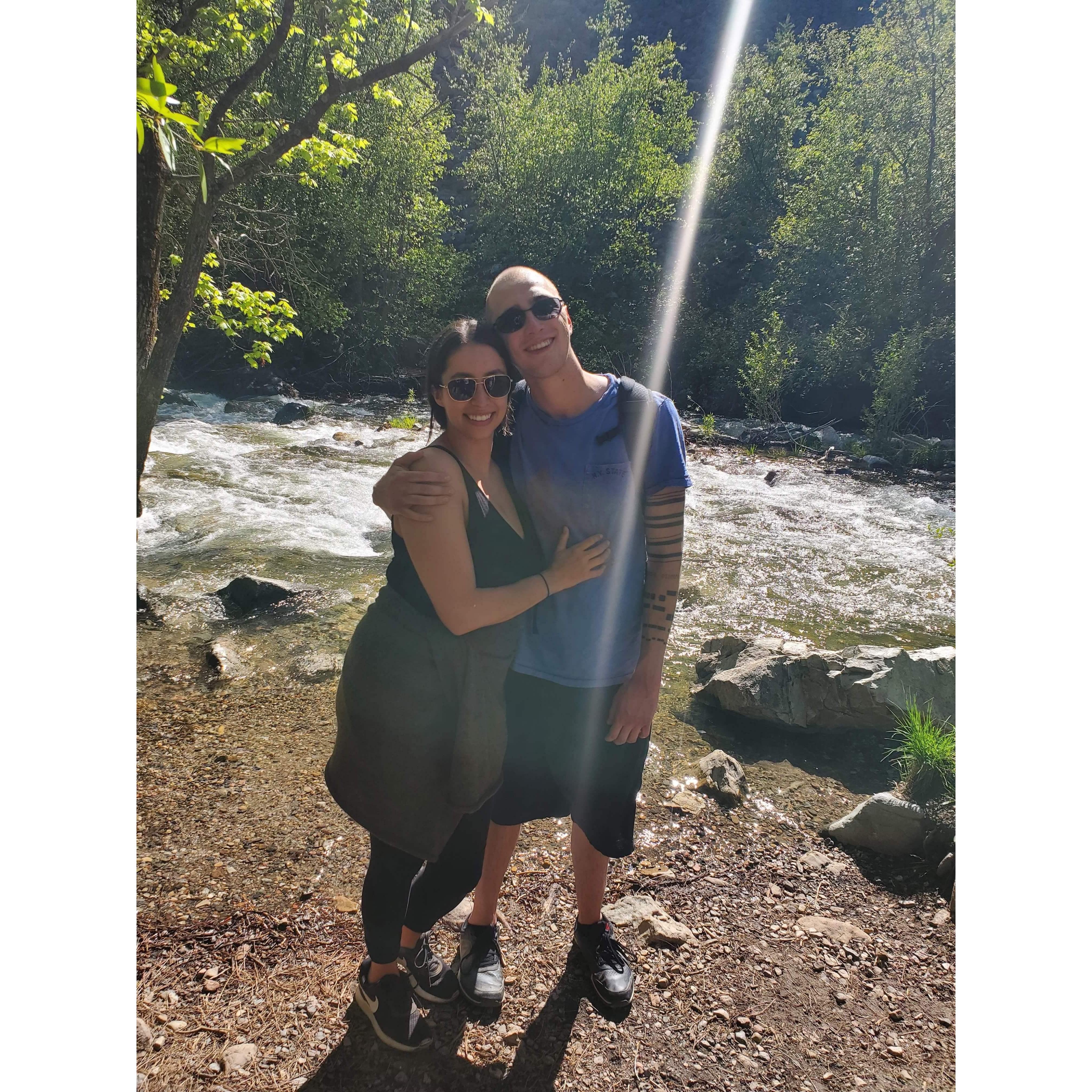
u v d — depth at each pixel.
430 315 20.78
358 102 16.06
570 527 1.81
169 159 1.59
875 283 16.56
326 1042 1.86
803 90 23.80
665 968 2.14
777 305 19.12
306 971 2.07
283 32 6.02
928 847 2.66
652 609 1.86
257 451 10.52
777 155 22.58
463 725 1.65
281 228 12.03
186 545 6.34
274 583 4.97
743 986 2.10
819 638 5.00
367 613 1.72
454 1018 1.95
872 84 17.44
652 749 3.40
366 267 18.81
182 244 8.05
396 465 1.61
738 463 11.62
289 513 7.43
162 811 2.76
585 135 22.12
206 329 16.98
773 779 3.21
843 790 3.15
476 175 23.92
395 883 1.75
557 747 1.96
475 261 23.64
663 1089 1.79
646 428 1.77
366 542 6.66
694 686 4.07
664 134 23.34
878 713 3.50
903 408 13.19
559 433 1.78
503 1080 1.79
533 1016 1.97
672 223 22.95
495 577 1.69
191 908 2.28
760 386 15.78
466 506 1.63
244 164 5.90
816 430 14.66
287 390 16.50
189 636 4.43
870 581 6.22
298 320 17.06
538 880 2.50
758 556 6.83
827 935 2.31
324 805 2.84
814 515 8.49
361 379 18.83
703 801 3.02
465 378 1.60
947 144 16.20
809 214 18.91
